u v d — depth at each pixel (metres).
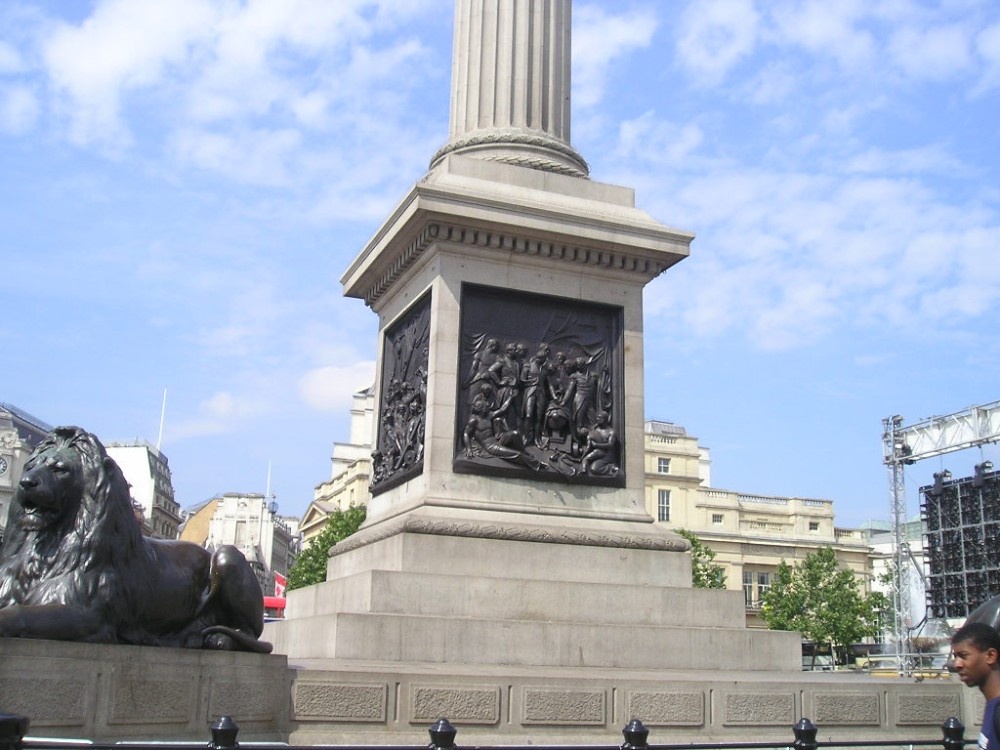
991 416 49.84
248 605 13.03
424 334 19.41
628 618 17.67
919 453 53.41
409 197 18.91
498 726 13.79
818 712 15.46
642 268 20.11
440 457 18.31
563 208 19.33
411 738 13.26
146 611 11.97
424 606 16.67
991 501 51.53
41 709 10.34
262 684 12.42
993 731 6.68
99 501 11.58
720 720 14.89
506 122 21.02
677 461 102.81
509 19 21.55
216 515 157.62
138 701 11.11
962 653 7.07
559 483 18.91
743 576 102.56
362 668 13.74
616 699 14.43
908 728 15.94
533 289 19.47
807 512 107.88
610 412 19.61
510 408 18.94
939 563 54.00
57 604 11.01
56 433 11.89
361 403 129.50
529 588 17.27
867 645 89.00
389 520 18.88
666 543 18.80
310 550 78.81
